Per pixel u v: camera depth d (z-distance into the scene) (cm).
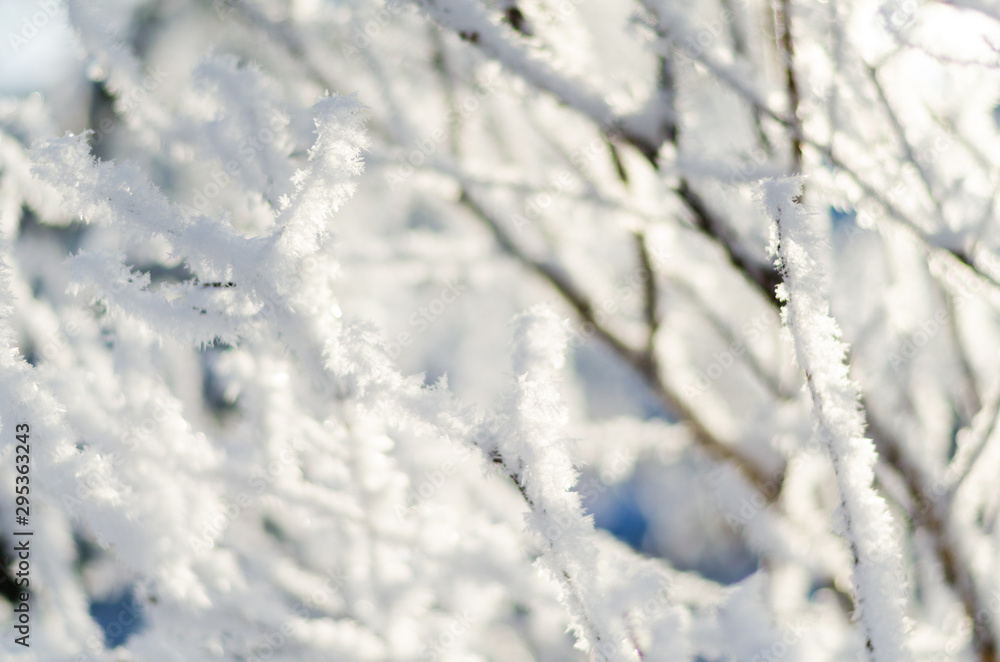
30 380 114
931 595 124
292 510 115
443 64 128
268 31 126
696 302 136
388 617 116
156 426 116
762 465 127
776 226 111
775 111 120
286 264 111
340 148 110
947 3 120
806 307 110
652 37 120
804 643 117
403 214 166
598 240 148
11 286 121
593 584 109
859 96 123
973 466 123
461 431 110
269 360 115
